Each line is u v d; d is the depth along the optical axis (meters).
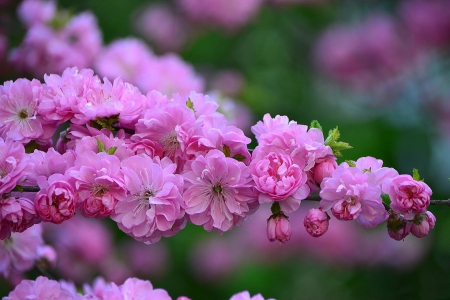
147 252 1.81
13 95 0.94
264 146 0.91
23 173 0.91
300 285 1.88
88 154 0.90
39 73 1.39
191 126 0.92
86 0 1.82
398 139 1.79
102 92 0.94
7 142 0.91
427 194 0.89
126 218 0.91
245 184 0.91
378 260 1.83
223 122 0.92
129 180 0.91
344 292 1.83
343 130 1.81
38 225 1.08
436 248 1.71
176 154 0.92
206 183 0.91
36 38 1.35
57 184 0.90
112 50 1.42
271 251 1.89
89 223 1.71
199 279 1.85
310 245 1.89
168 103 0.93
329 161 0.91
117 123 0.94
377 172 0.90
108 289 0.98
